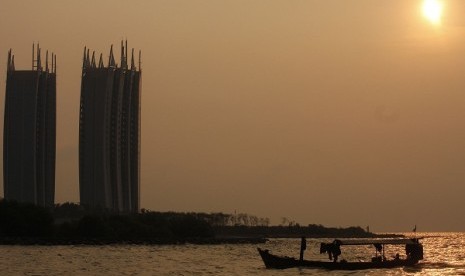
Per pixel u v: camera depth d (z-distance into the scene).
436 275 134.50
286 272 139.00
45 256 196.25
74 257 194.12
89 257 195.38
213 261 184.25
